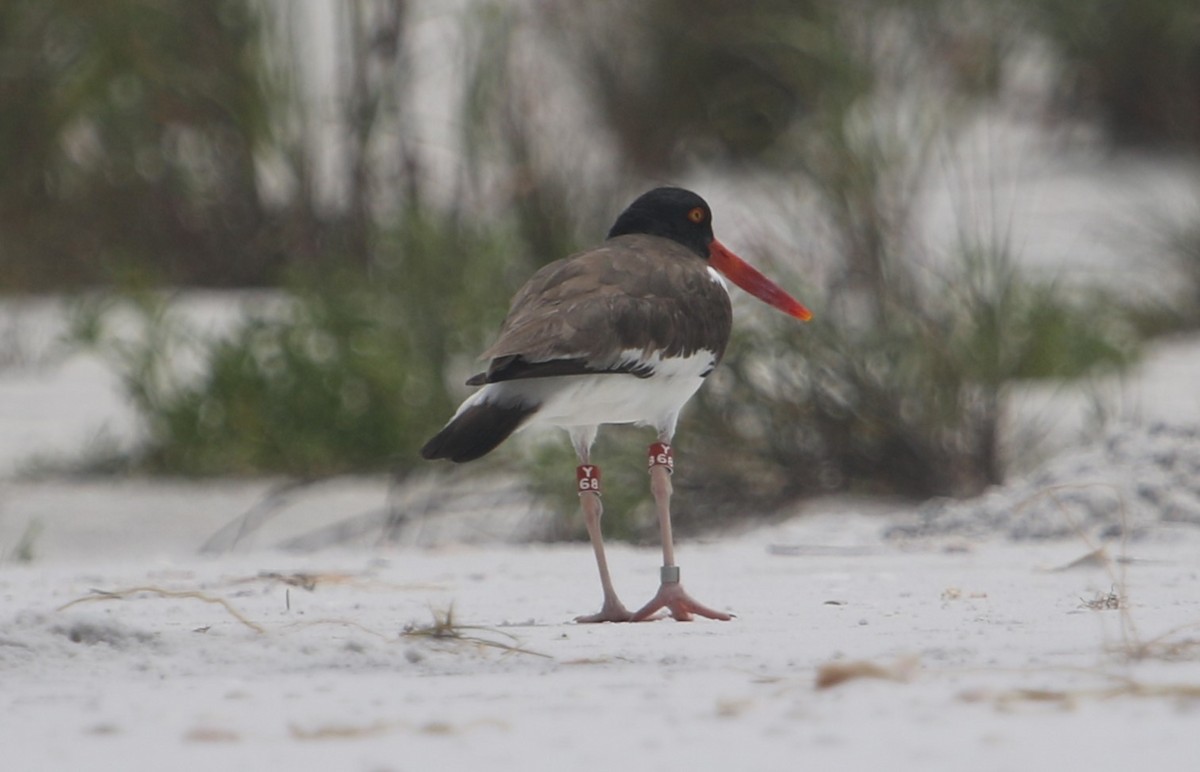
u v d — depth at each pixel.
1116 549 9.45
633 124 25.31
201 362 17.09
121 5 21.72
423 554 10.46
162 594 7.76
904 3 19.50
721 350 7.48
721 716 4.26
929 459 13.62
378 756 3.85
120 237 23.22
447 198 17.77
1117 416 14.69
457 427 6.76
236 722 4.34
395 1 19.45
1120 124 27.25
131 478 15.86
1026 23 27.36
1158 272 21.42
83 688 5.11
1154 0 26.84
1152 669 4.97
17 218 22.83
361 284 16.89
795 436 13.62
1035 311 15.80
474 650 5.78
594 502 7.13
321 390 15.86
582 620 6.87
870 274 13.96
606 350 6.84
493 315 15.68
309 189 20.70
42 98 22.17
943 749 3.77
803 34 21.08
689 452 13.47
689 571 8.92
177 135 23.12
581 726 4.17
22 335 20.81
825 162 14.18
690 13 26.11
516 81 17.52
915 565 8.88
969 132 24.47
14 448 16.61
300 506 14.66
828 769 3.61
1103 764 3.61
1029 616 6.57
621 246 7.70
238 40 21.33
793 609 7.08
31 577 8.88
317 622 6.48
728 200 16.17
